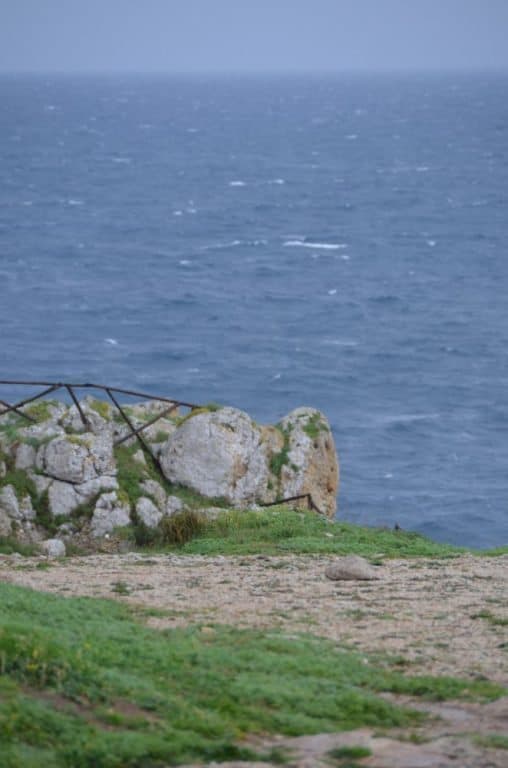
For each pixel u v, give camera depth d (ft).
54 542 150.10
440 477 361.10
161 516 160.56
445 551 149.79
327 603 110.11
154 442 172.14
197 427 169.48
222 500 167.73
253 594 114.11
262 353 501.97
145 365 479.82
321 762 65.62
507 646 94.48
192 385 453.99
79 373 464.65
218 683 78.33
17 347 499.10
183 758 65.26
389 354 502.38
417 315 578.66
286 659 85.97
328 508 179.22
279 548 148.05
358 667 86.48
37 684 70.95
